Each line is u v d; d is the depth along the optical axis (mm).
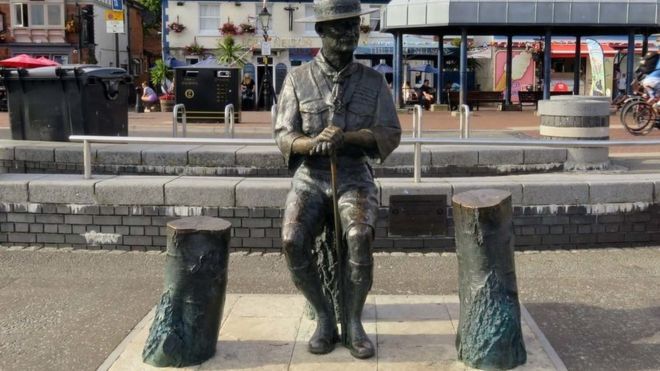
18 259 7027
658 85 15516
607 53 33500
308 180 4633
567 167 9594
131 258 7105
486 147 9664
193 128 15320
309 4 35000
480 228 4270
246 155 9531
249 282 6332
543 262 6902
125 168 9680
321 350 4508
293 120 4594
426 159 9438
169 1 34969
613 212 7379
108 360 4500
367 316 5211
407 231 7176
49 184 7375
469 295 4371
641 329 5145
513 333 4320
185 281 4363
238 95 19281
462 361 4402
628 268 6703
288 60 35531
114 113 11391
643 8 23641
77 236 7422
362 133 4473
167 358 4359
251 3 35156
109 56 44438
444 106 26984
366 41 35844
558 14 23641
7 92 11023
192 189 7250
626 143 7301
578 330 5133
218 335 4664
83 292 6055
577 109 9484
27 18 39938
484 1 23484
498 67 36500
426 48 35875
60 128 10875
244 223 7270
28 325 5285
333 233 4762
